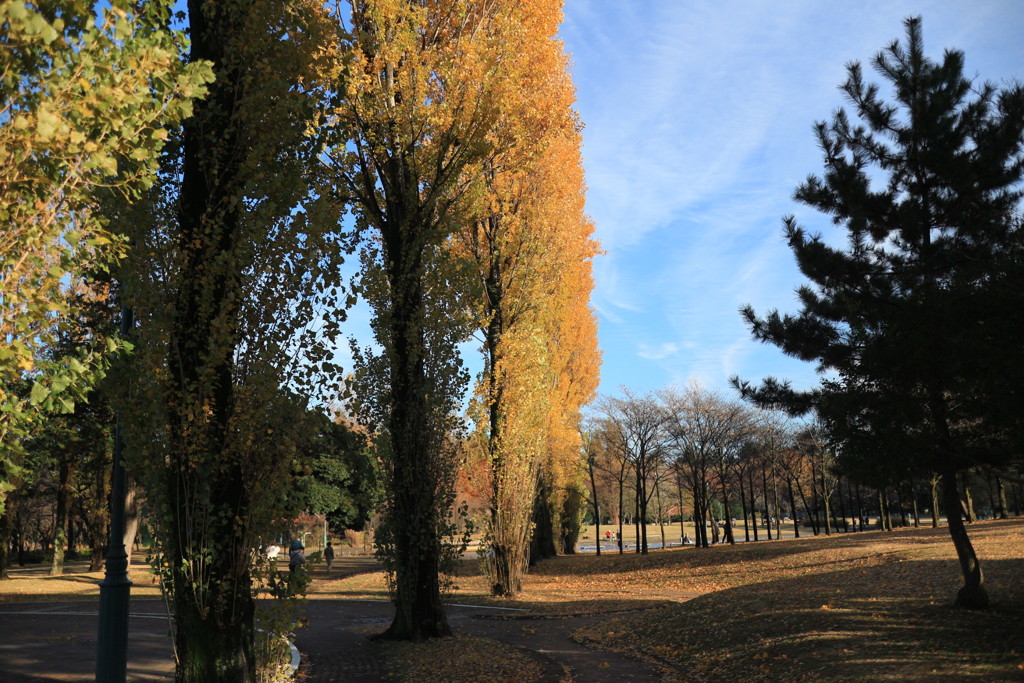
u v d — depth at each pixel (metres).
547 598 23.34
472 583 28.16
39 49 4.93
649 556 35.69
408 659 12.19
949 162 12.88
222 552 7.96
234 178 8.28
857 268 14.12
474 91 14.07
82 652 13.12
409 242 14.58
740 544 38.19
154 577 7.98
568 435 35.53
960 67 13.69
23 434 5.22
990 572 16.39
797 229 14.88
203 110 8.23
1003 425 10.02
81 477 38.62
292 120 8.48
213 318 8.02
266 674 8.77
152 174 5.53
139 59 5.16
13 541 53.12
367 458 15.09
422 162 14.40
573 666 12.41
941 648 10.51
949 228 13.62
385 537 14.80
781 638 12.65
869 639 11.50
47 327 5.34
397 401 14.48
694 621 15.95
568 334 34.16
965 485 13.04
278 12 8.56
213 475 7.88
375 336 14.39
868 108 14.45
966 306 9.88
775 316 14.79
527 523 23.94
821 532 64.00
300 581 8.48
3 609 22.20
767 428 43.41
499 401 22.84
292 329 8.37
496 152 16.30
